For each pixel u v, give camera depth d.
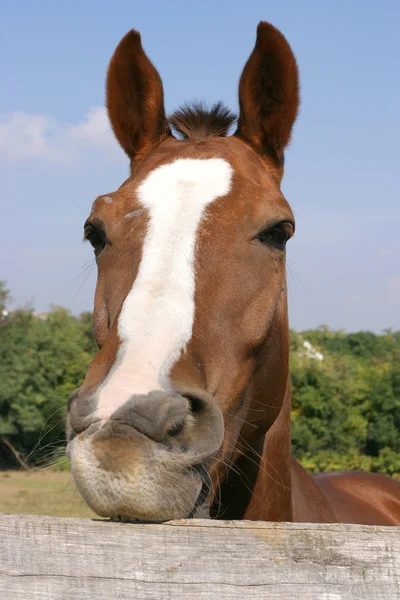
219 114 2.80
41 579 1.37
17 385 21.48
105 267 2.19
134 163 2.82
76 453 1.55
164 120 2.84
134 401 1.59
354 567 1.40
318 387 16.72
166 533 1.39
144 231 2.13
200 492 1.90
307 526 1.42
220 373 2.03
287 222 2.31
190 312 1.94
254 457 2.58
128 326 1.85
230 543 1.40
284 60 2.63
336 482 4.48
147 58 2.79
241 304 2.11
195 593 1.38
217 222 2.16
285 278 2.50
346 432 16.61
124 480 1.52
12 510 9.62
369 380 17.30
